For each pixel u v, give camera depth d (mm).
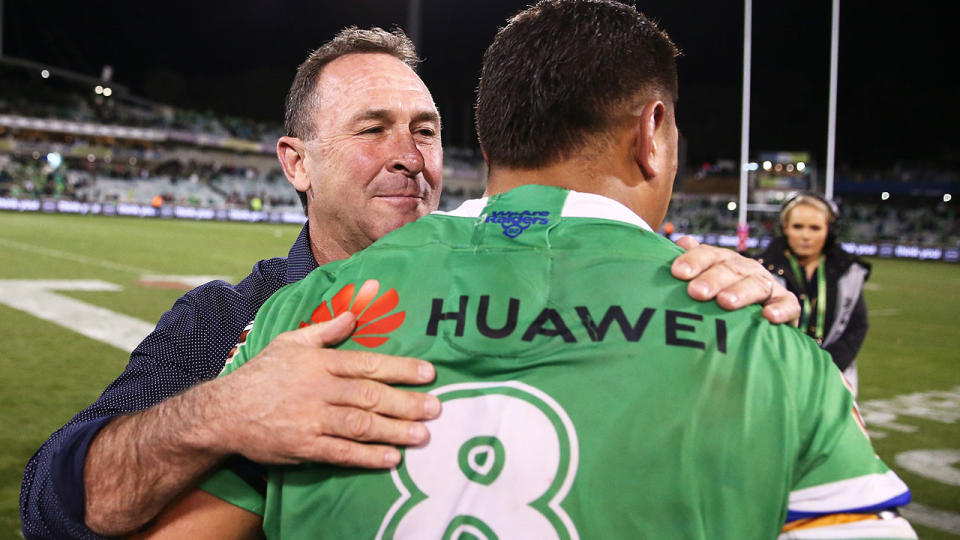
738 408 849
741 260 982
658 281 921
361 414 900
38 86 50969
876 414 5836
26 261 13945
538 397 867
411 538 883
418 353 930
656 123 1044
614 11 1040
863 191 45594
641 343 872
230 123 54344
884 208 43125
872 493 854
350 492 917
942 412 5910
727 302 898
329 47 1854
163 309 9234
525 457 854
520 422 864
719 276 926
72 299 9664
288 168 1953
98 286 11062
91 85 52219
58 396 5348
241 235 25922
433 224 1052
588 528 835
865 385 6891
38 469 1260
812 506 850
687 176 47688
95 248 17516
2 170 39312
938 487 4152
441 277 974
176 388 1432
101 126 45688
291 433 911
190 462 1006
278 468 967
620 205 996
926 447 4945
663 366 859
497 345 896
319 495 936
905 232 39125
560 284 921
